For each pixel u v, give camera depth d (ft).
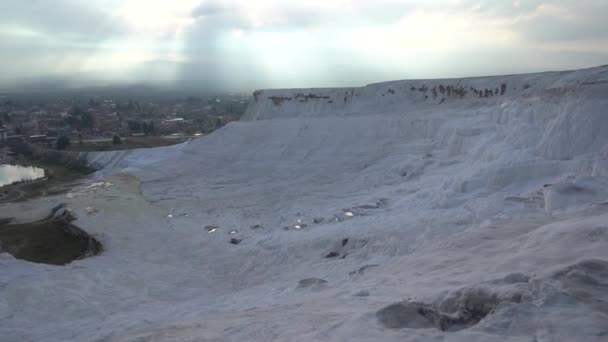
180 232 85.30
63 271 57.11
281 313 28.12
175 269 63.10
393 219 67.97
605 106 70.18
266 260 63.46
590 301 21.16
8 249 82.99
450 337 19.76
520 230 43.45
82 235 86.79
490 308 21.94
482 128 106.32
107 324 37.81
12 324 40.22
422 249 47.09
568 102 77.51
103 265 64.34
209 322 28.91
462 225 57.06
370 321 22.48
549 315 20.07
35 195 132.67
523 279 24.66
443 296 24.63
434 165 104.83
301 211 91.91
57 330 38.24
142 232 86.33
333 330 22.33
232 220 92.07
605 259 26.89
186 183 134.10
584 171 62.64
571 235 34.50
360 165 129.49
